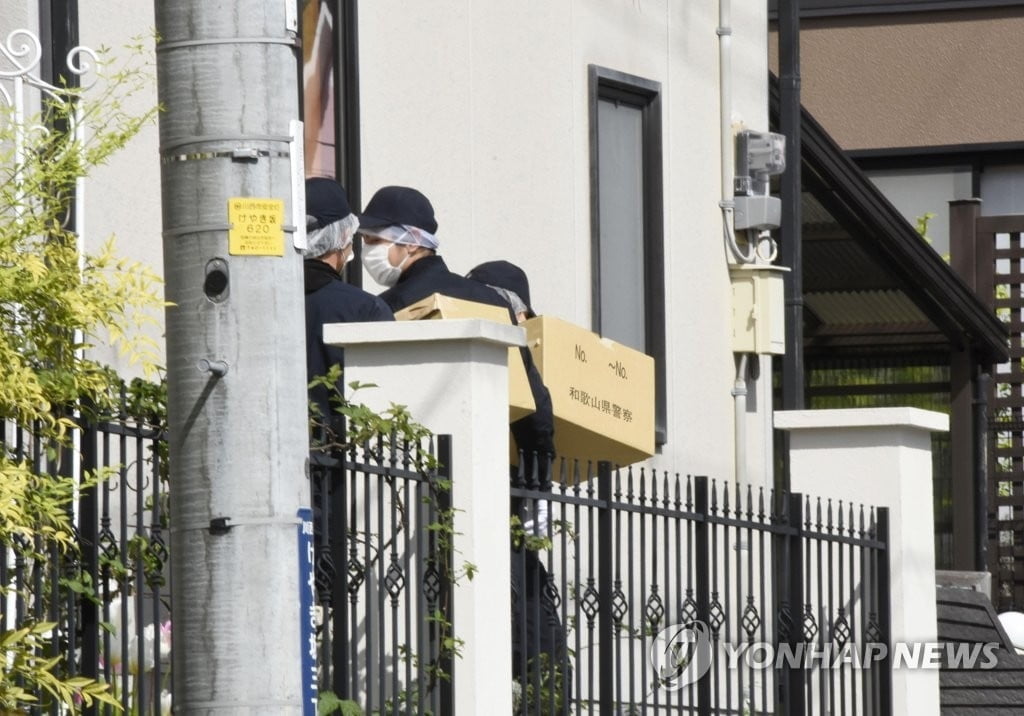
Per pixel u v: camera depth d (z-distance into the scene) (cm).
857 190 5706
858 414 3634
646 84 4419
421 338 2403
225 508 1659
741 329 4675
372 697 2391
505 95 3978
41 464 2014
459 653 2345
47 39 2767
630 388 2862
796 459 3691
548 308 4062
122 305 1781
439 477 2347
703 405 4559
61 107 1997
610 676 2667
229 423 1664
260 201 1675
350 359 2447
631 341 4388
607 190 4344
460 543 2378
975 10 7581
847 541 3425
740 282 4691
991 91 7569
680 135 4547
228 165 1673
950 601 4262
